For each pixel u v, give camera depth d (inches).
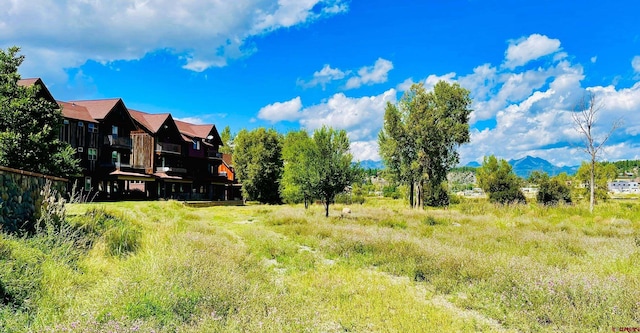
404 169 1604.3
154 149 1728.6
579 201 1727.4
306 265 380.8
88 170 1422.2
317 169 930.7
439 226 771.4
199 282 252.7
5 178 344.5
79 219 457.4
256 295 250.1
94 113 1492.4
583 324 222.1
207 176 2122.3
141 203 1139.9
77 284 252.5
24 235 324.8
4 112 639.8
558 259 396.5
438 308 260.4
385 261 400.8
